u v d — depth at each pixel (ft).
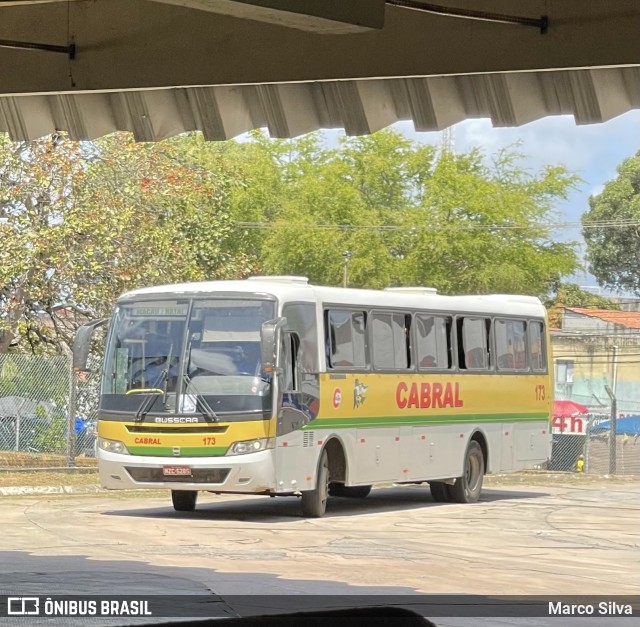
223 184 121.29
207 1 19.75
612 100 25.96
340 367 71.20
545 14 25.23
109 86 28.45
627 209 246.88
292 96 28.14
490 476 112.47
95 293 102.27
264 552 50.96
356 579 42.57
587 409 147.74
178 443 65.62
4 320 101.76
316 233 198.18
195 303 67.62
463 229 200.64
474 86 26.71
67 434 93.15
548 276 209.05
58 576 40.34
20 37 29.22
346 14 20.93
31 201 102.68
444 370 81.20
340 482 71.77
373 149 215.10
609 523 70.79
